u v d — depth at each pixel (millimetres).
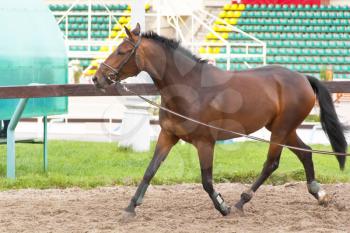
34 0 17156
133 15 18438
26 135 23281
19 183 14242
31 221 10797
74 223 10688
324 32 40281
